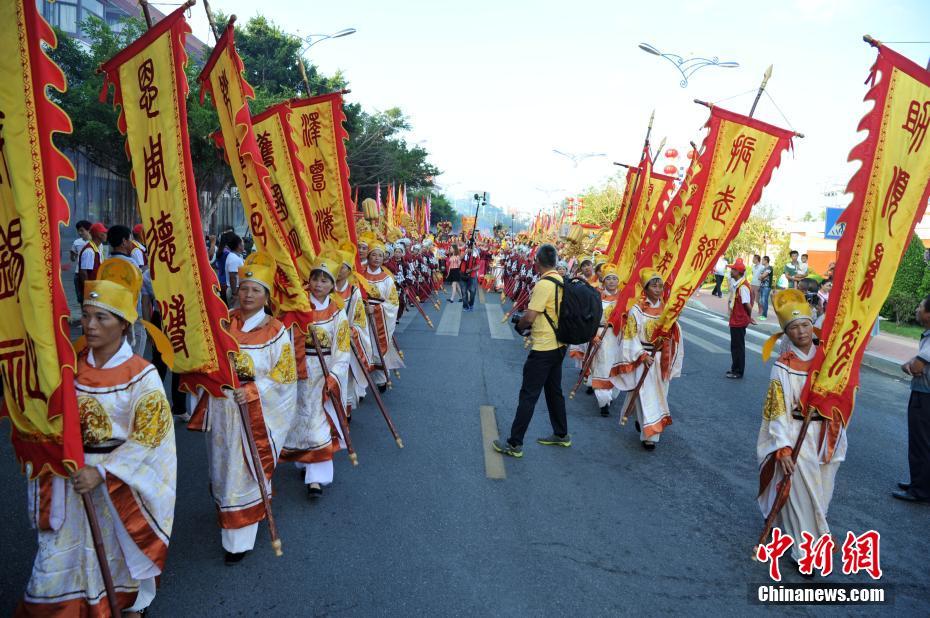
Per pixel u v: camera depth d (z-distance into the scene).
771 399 4.16
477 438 6.36
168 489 3.10
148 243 3.84
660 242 6.91
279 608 3.38
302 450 4.80
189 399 6.96
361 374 6.55
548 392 6.22
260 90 22.41
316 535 4.22
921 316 5.32
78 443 2.80
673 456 6.20
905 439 7.37
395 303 7.99
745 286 9.91
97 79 15.11
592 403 8.10
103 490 2.95
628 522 4.65
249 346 4.05
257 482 3.90
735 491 5.38
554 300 5.88
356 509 4.64
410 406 7.38
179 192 3.73
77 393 2.89
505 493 5.04
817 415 4.07
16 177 2.75
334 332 5.04
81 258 8.50
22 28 2.72
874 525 4.89
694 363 11.31
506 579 3.76
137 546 3.01
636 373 6.53
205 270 3.75
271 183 5.43
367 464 5.54
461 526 4.43
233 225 29.14
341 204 6.77
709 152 6.09
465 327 13.78
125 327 3.03
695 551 4.27
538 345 5.92
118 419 2.95
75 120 14.84
